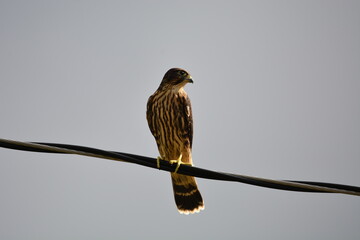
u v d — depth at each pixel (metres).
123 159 8.16
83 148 7.88
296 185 8.01
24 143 7.52
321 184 8.02
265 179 8.10
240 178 8.16
